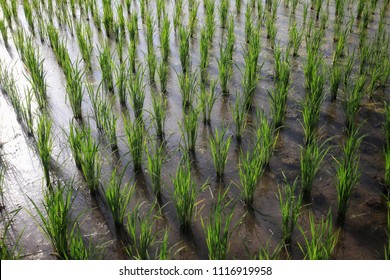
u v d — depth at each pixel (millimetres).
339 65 5242
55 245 2764
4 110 4477
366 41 5891
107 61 4715
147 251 2732
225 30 6555
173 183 3172
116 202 2955
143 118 4352
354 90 4117
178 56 5727
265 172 3557
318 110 3938
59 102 4703
